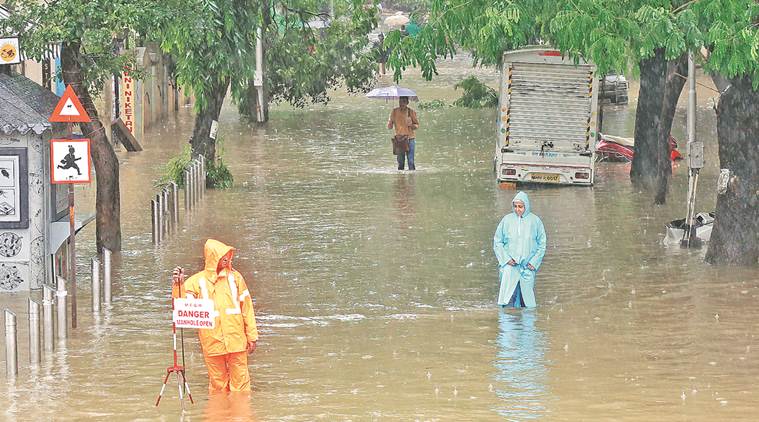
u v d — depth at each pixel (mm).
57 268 31344
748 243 32688
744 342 24141
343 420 18578
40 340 22906
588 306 27875
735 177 32531
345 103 94875
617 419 18500
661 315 26781
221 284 20250
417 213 42438
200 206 44219
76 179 25781
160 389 20828
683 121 75875
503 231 28000
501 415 18766
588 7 28422
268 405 19547
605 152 59125
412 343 24266
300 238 37312
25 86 31609
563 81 49531
